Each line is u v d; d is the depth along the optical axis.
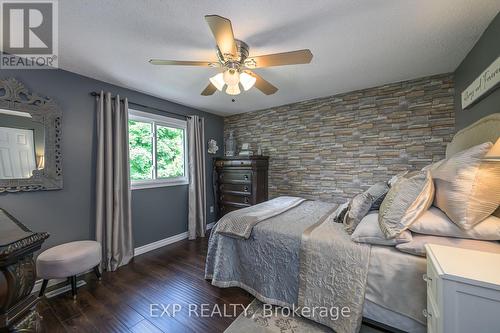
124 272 2.46
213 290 2.09
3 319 0.58
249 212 2.28
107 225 2.53
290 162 3.68
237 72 1.76
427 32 1.69
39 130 2.12
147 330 1.59
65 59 2.06
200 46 1.87
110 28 1.61
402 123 2.74
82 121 2.42
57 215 2.25
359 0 1.35
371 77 2.59
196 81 2.62
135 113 2.95
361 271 1.41
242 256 1.98
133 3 1.36
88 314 1.76
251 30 1.65
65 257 1.90
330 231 1.73
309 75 2.52
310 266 1.60
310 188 3.49
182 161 3.70
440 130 2.53
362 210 1.68
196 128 3.72
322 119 3.34
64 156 2.29
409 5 1.40
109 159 2.56
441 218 1.30
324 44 1.85
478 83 1.70
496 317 0.81
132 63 2.16
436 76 2.54
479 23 1.58
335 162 3.25
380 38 1.77
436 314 0.96
